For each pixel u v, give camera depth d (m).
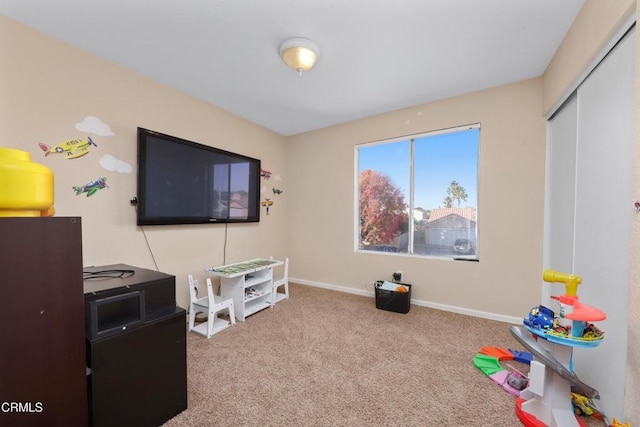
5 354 0.88
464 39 1.75
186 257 2.55
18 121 1.59
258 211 3.28
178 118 2.46
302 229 3.76
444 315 2.58
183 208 2.44
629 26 1.14
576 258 1.61
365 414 1.32
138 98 2.17
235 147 3.05
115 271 1.52
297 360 1.80
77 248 1.03
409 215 2.99
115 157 2.04
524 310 2.34
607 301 1.29
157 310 1.31
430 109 2.75
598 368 1.34
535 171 2.27
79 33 1.70
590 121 1.47
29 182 1.00
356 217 3.33
